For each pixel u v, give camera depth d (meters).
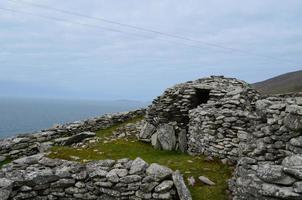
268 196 8.76
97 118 24.38
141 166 11.70
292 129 10.00
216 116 15.35
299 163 8.79
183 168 13.64
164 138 18.30
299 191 8.18
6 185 11.20
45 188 11.79
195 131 17.28
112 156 16.48
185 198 10.64
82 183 11.80
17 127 157.75
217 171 13.38
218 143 15.01
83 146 18.83
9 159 18.45
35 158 12.90
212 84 20.47
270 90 114.25
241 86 20.81
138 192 11.30
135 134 21.30
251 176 9.70
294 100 10.89
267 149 10.40
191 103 19.88
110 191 11.52
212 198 11.17
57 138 21.05
